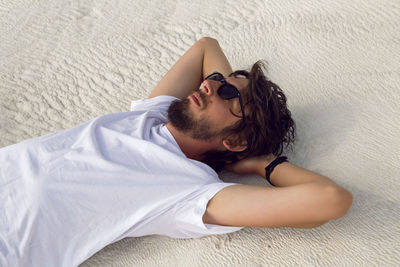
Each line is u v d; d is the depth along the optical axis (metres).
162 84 1.89
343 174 1.61
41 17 2.63
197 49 1.99
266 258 1.47
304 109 1.88
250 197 1.36
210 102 1.56
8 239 1.38
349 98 1.88
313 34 2.21
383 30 2.14
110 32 2.50
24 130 2.06
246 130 1.57
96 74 2.28
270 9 2.43
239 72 1.72
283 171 1.51
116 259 1.58
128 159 1.49
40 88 2.25
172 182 1.45
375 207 1.51
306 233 1.50
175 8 2.59
